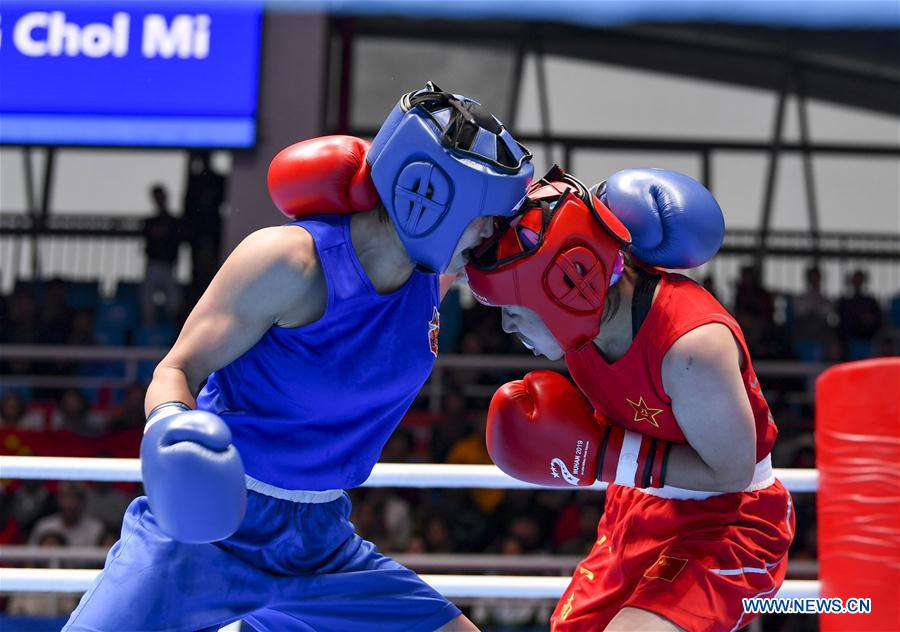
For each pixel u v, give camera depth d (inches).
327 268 73.6
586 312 78.4
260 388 75.9
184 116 247.9
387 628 84.0
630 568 87.0
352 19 304.8
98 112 248.8
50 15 250.5
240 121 246.1
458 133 72.7
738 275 397.7
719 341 78.8
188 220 355.6
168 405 67.5
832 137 414.3
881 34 394.9
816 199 413.7
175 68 248.5
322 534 80.4
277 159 77.7
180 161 419.2
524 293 78.0
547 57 402.3
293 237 73.3
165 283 354.3
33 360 335.9
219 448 64.2
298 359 75.0
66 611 223.9
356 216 77.2
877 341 356.5
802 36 402.0
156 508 64.3
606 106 409.7
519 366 269.0
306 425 77.2
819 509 102.5
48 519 249.0
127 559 74.7
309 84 248.5
